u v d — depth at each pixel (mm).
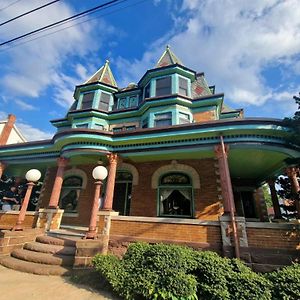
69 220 11617
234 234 6328
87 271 5766
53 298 4266
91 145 9086
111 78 17594
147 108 13414
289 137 7066
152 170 10789
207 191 9531
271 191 11336
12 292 4477
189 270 4504
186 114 12781
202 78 15453
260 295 3840
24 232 7891
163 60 15445
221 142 7652
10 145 11625
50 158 10969
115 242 7551
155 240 7207
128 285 4305
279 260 5871
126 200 11125
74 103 17344
